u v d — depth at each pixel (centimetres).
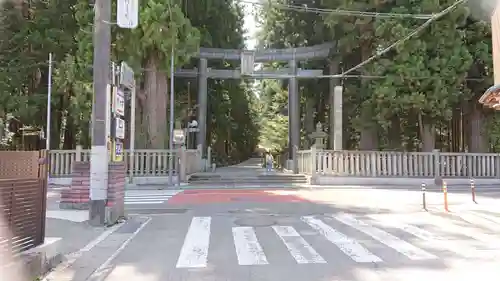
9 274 559
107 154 1154
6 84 2819
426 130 2847
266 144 6022
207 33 3494
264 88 5506
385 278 634
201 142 3516
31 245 665
